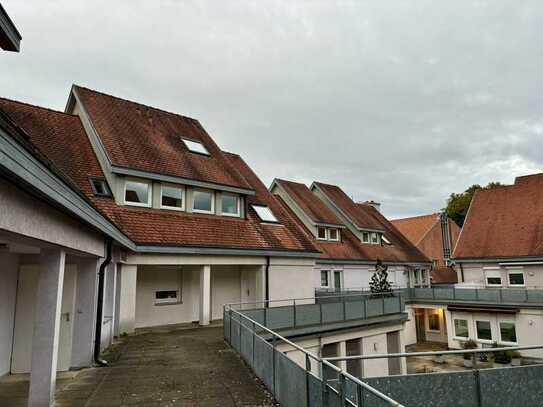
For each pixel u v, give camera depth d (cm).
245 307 1855
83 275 920
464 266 3095
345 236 3025
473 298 2556
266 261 1811
